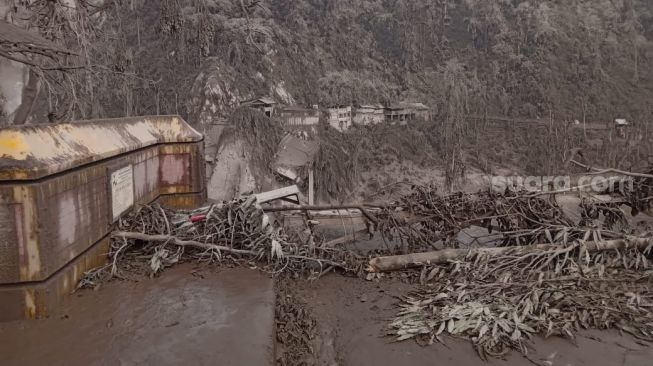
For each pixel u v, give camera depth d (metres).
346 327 3.33
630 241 4.35
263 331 2.69
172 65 37.84
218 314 2.95
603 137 46.75
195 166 5.61
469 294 3.64
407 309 3.54
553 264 4.31
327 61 50.09
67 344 2.56
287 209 5.11
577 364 2.75
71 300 3.21
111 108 27.02
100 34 14.97
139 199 4.81
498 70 59.81
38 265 2.91
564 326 3.10
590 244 4.36
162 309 3.04
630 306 3.41
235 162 30.45
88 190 3.60
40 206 2.89
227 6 42.25
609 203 5.38
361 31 57.47
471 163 42.91
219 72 36.62
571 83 58.59
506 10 66.88
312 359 2.91
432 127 45.94
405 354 2.91
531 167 42.31
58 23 11.55
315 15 53.41
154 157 5.33
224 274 3.79
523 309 3.28
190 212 4.69
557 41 61.59
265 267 3.98
